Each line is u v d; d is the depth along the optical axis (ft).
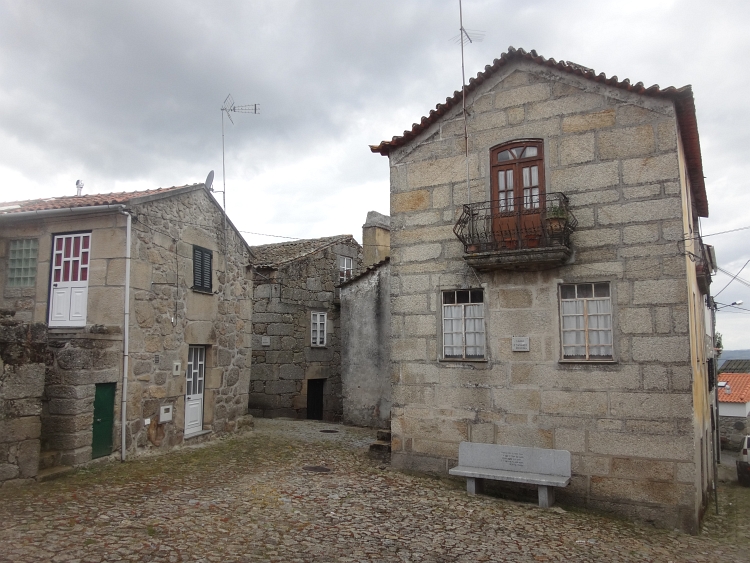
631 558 22.30
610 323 29.81
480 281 32.94
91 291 33.04
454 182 34.35
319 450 39.86
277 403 59.06
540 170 32.01
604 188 30.25
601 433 29.22
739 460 48.24
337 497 27.53
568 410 30.07
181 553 18.79
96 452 30.14
